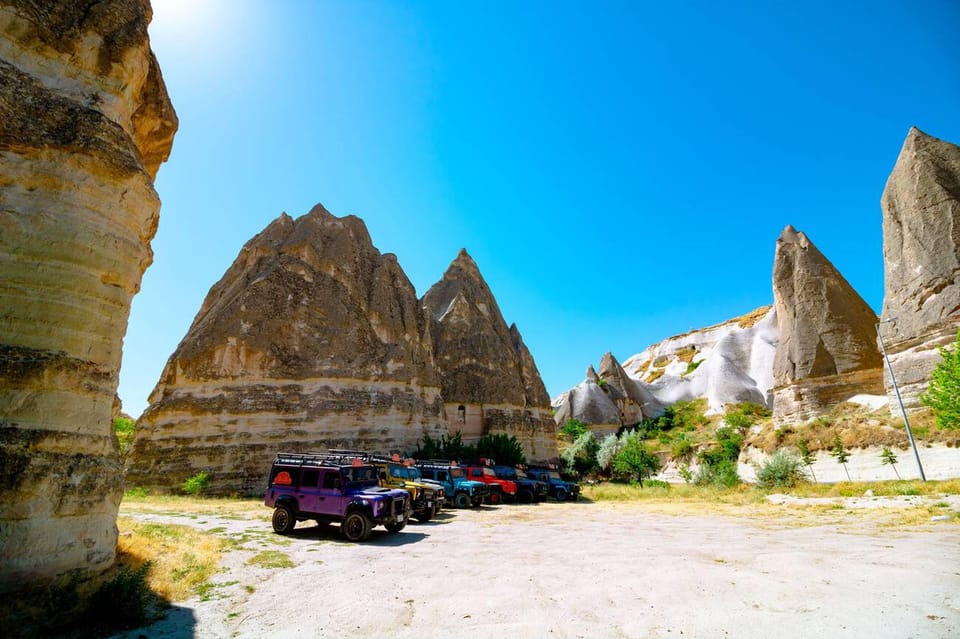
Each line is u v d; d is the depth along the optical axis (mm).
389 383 38375
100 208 8898
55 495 7461
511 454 40688
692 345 147750
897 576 8625
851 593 7758
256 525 16031
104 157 8906
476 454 39250
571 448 62438
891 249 35938
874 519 17406
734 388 92062
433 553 12062
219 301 41594
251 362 33875
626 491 37250
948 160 33875
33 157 8312
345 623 6875
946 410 22906
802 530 15758
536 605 7570
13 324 7727
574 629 6543
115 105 9750
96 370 8602
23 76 8648
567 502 30812
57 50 9125
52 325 8055
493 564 10664
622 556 11539
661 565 10289
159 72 12383
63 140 8547
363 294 43375
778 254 52562
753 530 16234
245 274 40812
